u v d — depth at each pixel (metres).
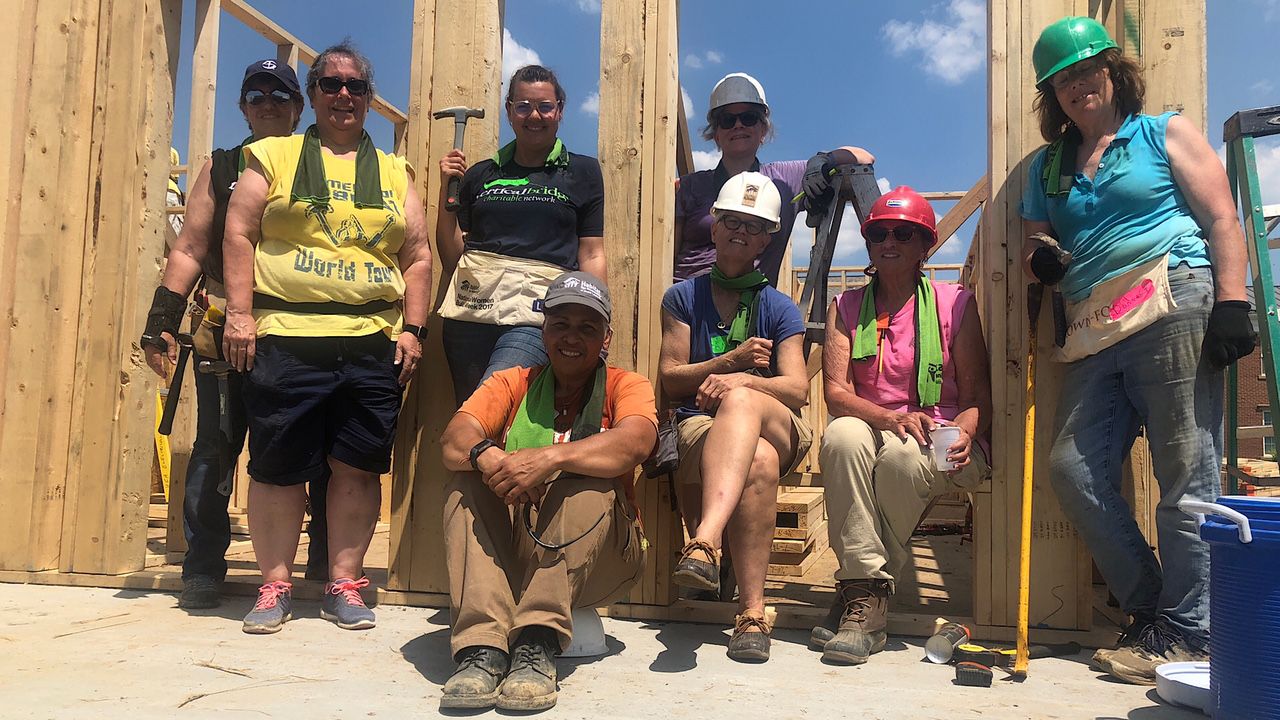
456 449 2.18
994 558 2.70
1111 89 2.50
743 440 2.38
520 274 2.81
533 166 2.93
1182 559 2.29
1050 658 2.48
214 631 2.59
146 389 3.41
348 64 2.80
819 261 3.31
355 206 2.76
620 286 3.03
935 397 2.68
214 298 2.93
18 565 3.34
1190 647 2.26
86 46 3.48
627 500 2.35
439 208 3.02
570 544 2.10
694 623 2.84
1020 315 2.72
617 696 2.03
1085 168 2.53
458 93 3.20
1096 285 2.46
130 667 2.17
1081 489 2.46
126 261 3.38
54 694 1.94
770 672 2.26
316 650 2.39
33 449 3.35
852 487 2.52
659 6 3.06
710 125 3.62
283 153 2.73
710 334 2.87
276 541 2.73
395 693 2.02
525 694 1.90
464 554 2.14
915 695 2.07
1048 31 2.53
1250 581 1.79
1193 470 2.30
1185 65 2.71
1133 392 2.42
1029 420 2.49
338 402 2.76
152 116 3.44
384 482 5.75
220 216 2.96
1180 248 2.35
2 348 3.38
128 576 3.24
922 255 2.80
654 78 3.05
